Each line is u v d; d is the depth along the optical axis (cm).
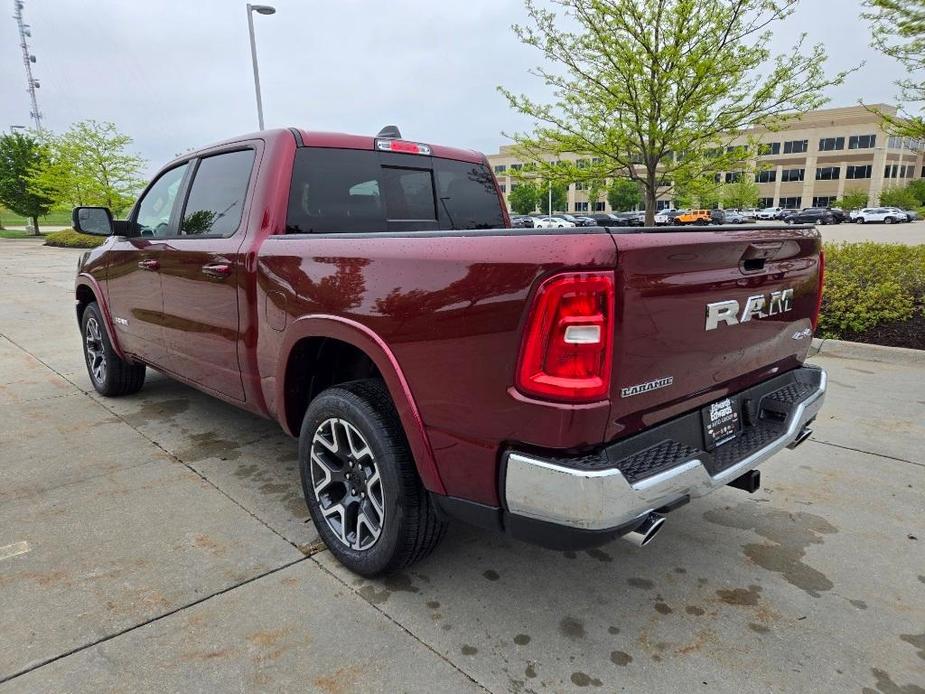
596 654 220
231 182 336
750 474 242
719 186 945
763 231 239
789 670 213
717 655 220
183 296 359
